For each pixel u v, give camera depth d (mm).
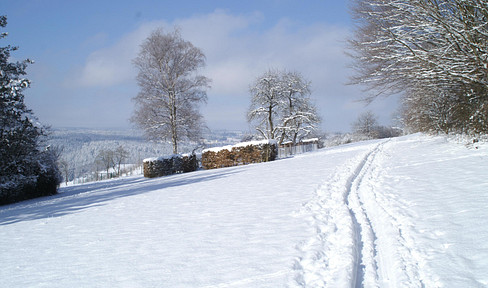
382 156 14609
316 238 4184
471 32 9344
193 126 29922
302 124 41875
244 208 6582
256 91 40062
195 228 5402
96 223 6984
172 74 29250
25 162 16719
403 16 11156
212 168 26125
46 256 4848
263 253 3828
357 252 3721
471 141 12352
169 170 25391
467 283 2711
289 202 6633
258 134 42625
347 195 6848
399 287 2848
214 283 3148
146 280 3410
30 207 12336
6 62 17547
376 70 12586
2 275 4160
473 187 5848
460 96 12352
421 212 4812
